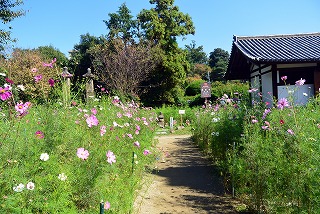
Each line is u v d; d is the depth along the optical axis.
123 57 23.34
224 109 7.67
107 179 3.62
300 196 3.00
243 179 4.34
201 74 51.53
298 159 3.07
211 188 5.32
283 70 9.47
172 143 11.42
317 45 10.85
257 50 10.48
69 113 4.62
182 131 15.55
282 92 9.45
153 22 25.67
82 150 3.12
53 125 3.45
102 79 22.53
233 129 5.75
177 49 26.80
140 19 26.64
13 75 13.16
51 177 2.72
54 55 33.50
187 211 4.25
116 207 3.20
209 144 8.20
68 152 3.42
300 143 3.05
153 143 8.93
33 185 2.40
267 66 10.02
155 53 24.73
